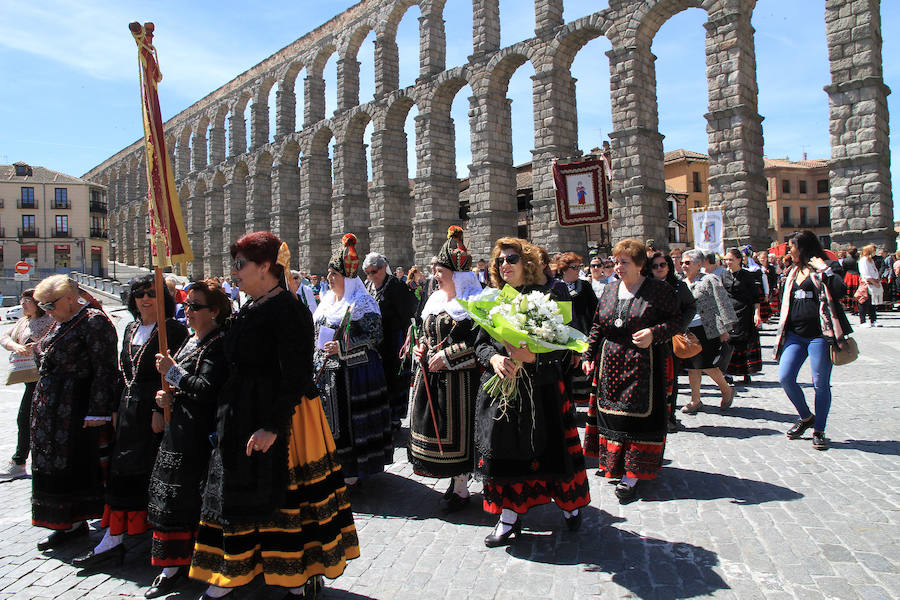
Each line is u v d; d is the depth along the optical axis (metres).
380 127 39.88
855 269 19.23
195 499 4.34
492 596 4.19
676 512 5.53
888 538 4.75
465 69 33.97
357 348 6.56
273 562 3.94
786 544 4.75
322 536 4.06
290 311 3.96
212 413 4.46
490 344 5.00
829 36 22.00
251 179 53.06
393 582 4.44
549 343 4.52
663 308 5.71
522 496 5.00
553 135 29.75
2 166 70.50
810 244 7.25
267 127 53.03
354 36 42.47
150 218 4.71
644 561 4.61
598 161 16.59
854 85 21.28
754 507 5.52
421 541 5.19
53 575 4.75
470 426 5.66
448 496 6.06
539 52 30.25
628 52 26.73
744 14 23.64
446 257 5.56
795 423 7.80
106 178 87.19
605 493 6.13
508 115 34.00
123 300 5.27
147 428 4.86
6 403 12.82
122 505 4.81
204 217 63.72
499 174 33.31
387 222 39.72
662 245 27.28
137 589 4.50
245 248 3.93
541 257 5.55
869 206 21.11
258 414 3.89
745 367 11.02
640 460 5.81
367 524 5.64
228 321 4.52
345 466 6.42
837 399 9.54
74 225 70.00
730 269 11.25
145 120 4.92
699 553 4.69
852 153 21.45
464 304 4.76
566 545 4.97
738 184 23.33
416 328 6.29
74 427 5.20
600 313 6.10
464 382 5.67
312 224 46.56
